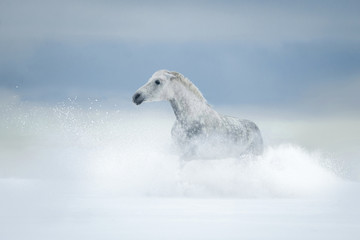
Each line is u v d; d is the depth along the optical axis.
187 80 37.78
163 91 37.28
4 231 21.78
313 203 33.53
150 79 37.75
